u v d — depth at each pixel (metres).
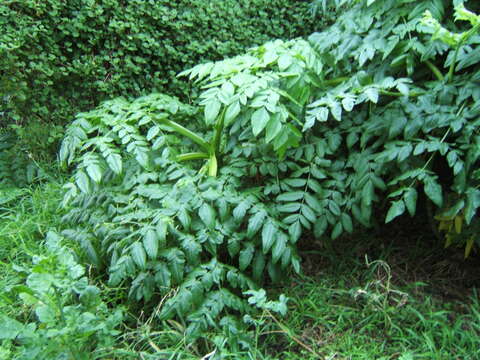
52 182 2.55
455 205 1.55
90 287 1.44
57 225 2.19
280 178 1.95
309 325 1.73
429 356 1.51
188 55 3.07
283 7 3.54
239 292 1.79
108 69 2.88
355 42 1.81
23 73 2.61
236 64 1.82
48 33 2.59
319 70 1.80
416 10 1.67
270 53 1.78
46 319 1.28
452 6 1.73
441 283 1.92
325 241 2.13
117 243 1.65
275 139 1.64
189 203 1.68
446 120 1.53
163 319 1.51
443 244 2.08
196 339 1.52
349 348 1.58
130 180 1.93
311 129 1.93
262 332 1.60
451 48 1.61
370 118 1.76
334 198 1.78
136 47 2.87
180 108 2.19
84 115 1.98
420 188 2.13
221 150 2.07
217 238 1.64
